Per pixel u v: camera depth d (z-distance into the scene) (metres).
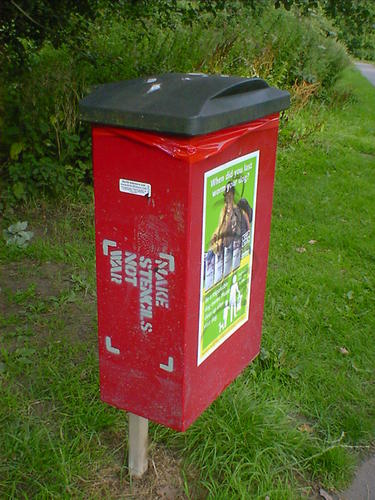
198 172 1.93
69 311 3.88
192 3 7.43
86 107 1.98
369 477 2.81
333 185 7.13
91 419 2.84
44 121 5.59
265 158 2.38
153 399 2.29
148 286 2.12
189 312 2.10
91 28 6.61
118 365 2.32
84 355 3.40
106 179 2.06
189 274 2.03
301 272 4.72
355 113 12.17
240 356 2.63
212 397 2.44
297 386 3.33
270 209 2.55
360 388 3.39
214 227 2.12
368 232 5.75
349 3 5.59
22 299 3.96
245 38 9.48
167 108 1.85
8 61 5.62
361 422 3.09
